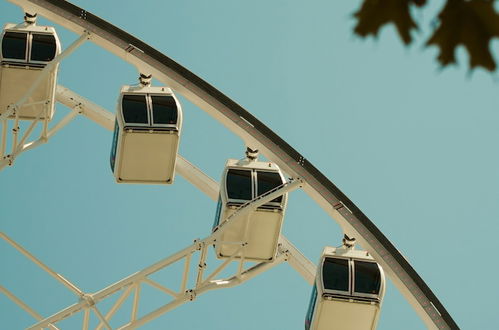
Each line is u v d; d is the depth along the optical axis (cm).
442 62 796
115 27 6669
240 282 7119
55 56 7300
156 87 7162
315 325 7006
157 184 7212
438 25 793
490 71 790
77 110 7750
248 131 6700
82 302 6819
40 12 6731
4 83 7338
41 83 7300
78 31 6731
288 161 6725
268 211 6969
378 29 800
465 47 791
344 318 6956
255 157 7238
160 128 6969
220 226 7025
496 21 788
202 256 6869
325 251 7044
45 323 6838
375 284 6912
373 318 6944
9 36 7300
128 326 6881
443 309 6544
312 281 7394
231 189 7075
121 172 7150
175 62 6644
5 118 6906
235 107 6675
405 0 795
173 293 6888
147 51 6688
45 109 7294
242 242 6962
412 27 795
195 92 6656
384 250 6619
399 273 6588
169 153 7081
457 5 790
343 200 6675
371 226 6625
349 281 6919
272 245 7144
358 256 7000
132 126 6956
